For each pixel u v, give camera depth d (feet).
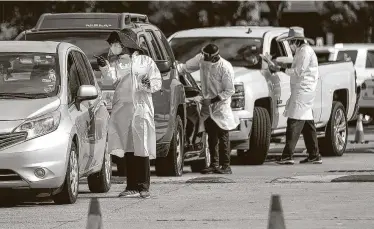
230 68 120.78
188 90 126.62
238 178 115.96
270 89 137.28
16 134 90.17
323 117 148.15
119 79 94.89
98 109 100.94
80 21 117.08
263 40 138.92
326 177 115.55
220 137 122.31
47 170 90.27
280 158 141.59
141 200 95.45
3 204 93.50
